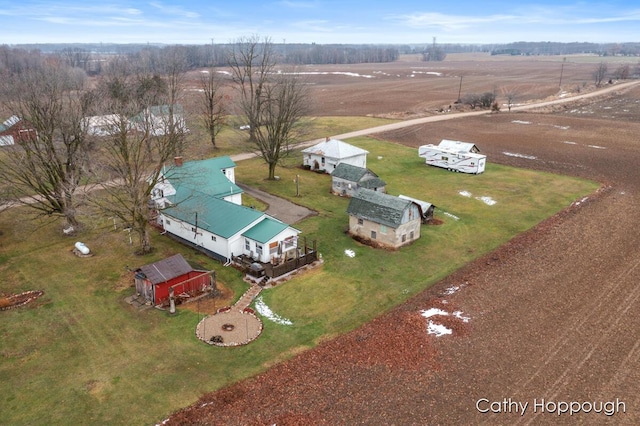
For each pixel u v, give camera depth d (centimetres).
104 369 2634
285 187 5794
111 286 3491
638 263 3872
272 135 5925
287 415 2330
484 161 6544
